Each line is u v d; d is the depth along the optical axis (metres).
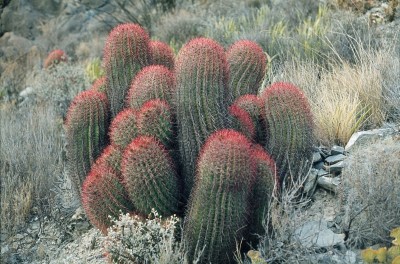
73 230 4.26
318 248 3.14
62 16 12.59
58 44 12.11
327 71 5.47
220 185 2.95
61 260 4.00
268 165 3.28
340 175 3.69
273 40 6.59
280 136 3.54
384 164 3.29
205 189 3.00
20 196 4.73
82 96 3.88
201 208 3.05
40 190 4.76
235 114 3.53
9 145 5.54
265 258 3.10
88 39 12.11
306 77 5.18
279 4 8.70
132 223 3.15
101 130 3.86
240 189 3.00
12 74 10.09
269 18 8.09
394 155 3.37
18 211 4.59
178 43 9.23
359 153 3.56
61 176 5.03
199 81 3.32
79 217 4.31
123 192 3.34
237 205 3.03
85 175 3.88
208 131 3.36
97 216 3.39
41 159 5.12
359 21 6.62
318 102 4.61
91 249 3.96
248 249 3.34
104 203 3.34
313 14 7.90
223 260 3.17
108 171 3.37
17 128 6.01
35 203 4.81
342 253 3.13
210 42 3.38
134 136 3.47
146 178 3.21
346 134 4.24
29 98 7.89
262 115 3.70
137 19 12.07
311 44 6.23
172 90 3.55
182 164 3.51
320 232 3.28
